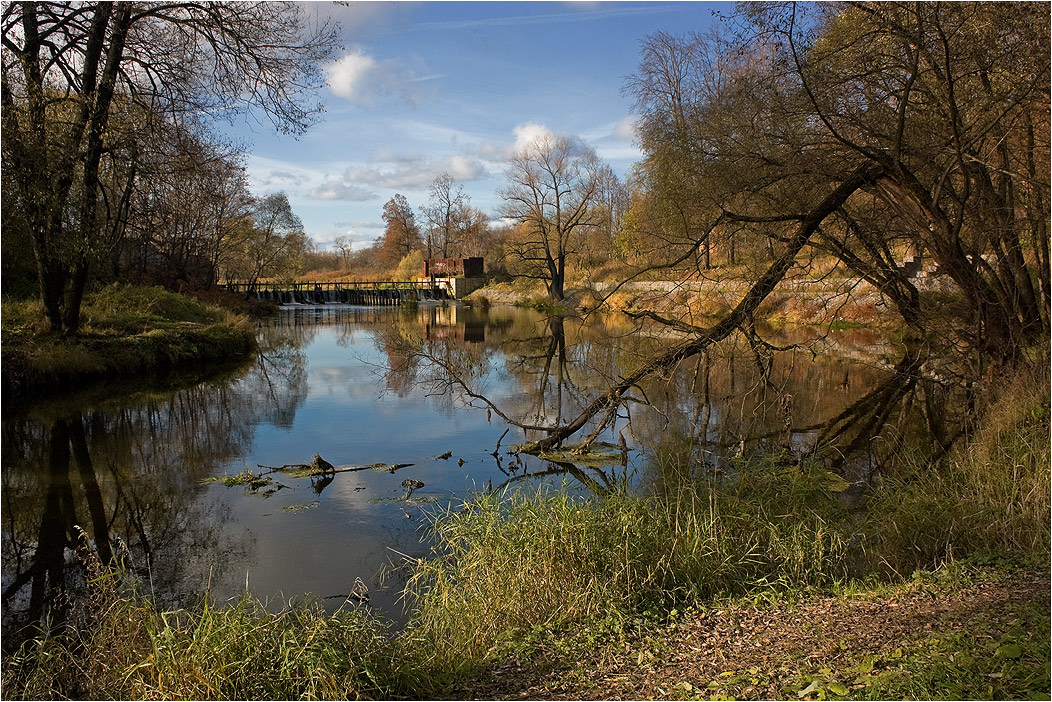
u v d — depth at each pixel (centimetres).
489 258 6962
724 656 430
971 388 1098
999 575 516
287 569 697
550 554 566
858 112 1020
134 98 1605
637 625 491
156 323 2262
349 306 5906
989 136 992
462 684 430
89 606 617
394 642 479
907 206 1077
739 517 669
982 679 334
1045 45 875
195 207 3105
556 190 4444
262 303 4744
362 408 1527
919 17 877
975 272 1056
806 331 2428
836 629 450
